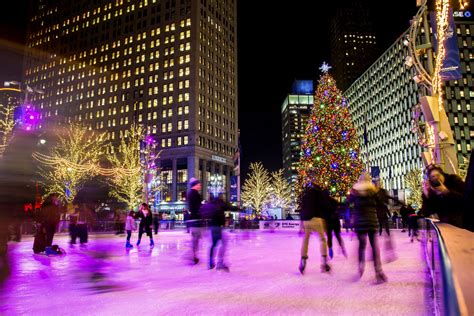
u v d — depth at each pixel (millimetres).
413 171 94500
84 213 19672
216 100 104938
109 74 111000
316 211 8820
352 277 7926
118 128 105625
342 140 42531
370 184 7750
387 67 124062
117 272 8961
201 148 95312
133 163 56625
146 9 108625
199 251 15211
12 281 7617
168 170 96500
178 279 7867
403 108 112250
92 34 117750
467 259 1812
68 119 116312
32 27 134375
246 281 7555
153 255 13352
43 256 12930
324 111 43719
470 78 108062
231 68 114812
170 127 97562
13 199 5328
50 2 130750
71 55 120625
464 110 106375
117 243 20578
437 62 15883
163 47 103500
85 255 13266
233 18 119125
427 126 17125
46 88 124562
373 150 134125
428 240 8500
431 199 7730
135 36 108875
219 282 7457
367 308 5125
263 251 14914
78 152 52719
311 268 9508
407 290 6406
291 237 27125
